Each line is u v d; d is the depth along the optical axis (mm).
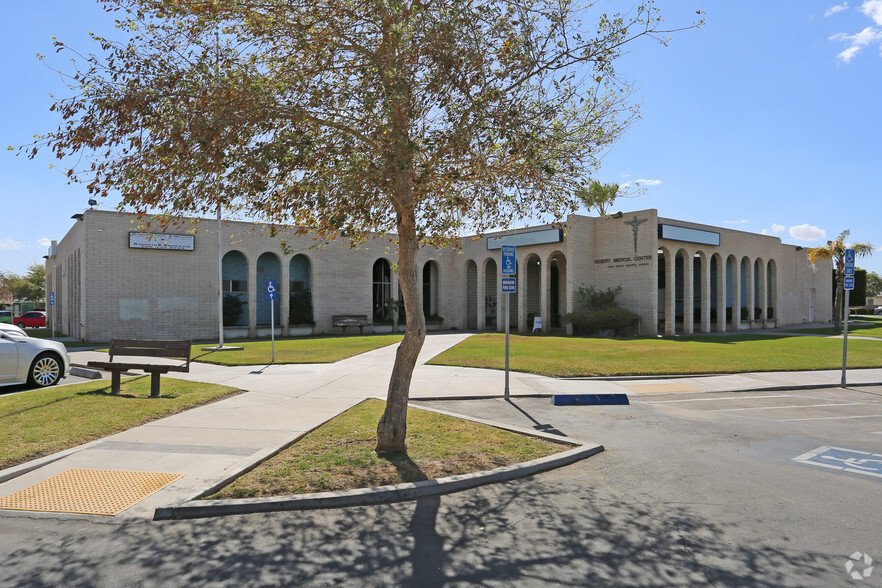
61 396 10445
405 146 6305
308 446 7105
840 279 40719
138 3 6082
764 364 16234
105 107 5801
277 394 11359
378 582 3855
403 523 4906
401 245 7012
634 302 31422
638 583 3826
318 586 3797
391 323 37875
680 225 32281
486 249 38438
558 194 7914
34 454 6652
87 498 5355
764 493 5637
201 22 6352
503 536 4633
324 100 6797
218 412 9359
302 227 7711
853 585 3756
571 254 32688
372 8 6574
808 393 12305
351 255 35625
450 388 12328
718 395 11922
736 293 37312
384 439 6812
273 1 6469
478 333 35312
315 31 6738
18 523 4844
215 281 29734
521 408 10398
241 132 6305
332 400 10641
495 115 6719
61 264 38656
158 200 6145
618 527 4805
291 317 33281
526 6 6691
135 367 10633
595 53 6723
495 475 6039
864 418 9516
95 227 26125
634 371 14664
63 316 37062
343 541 4531
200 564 4113
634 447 7516
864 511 5129
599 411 10125
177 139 5875
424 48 6418
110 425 8078
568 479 6145
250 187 6180
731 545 4418
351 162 6703
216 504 5090
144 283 27484
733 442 7789
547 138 7328
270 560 4188
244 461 6348
